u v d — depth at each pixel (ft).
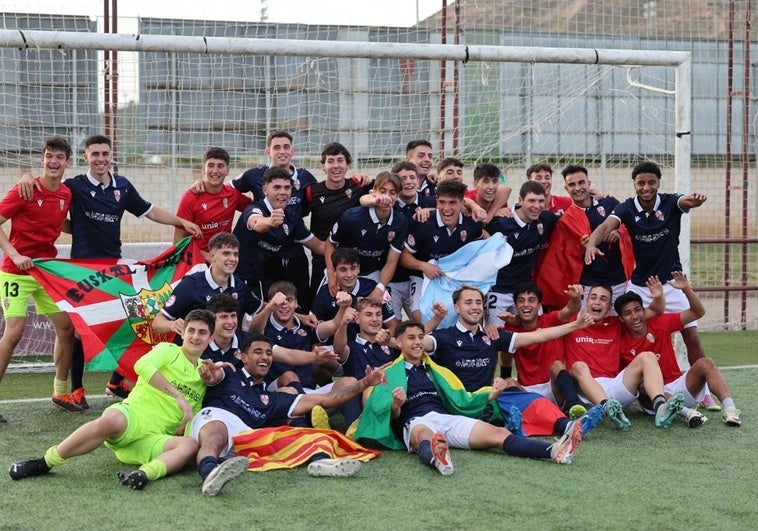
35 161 30.42
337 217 21.50
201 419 15.57
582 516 12.83
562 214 22.66
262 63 33.30
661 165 37.22
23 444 17.07
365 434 16.56
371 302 18.56
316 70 33.76
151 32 31.86
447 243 21.11
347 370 18.78
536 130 36.06
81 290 19.58
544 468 15.42
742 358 27.61
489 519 12.67
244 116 33.06
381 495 13.79
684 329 21.59
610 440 17.48
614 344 20.08
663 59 25.46
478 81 35.78
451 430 16.79
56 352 20.18
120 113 31.12
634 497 13.76
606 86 36.86
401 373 17.17
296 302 19.62
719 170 41.16
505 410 17.93
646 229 21.53
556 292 22.50
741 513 13.03
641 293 22.08
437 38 35.78
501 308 21.83
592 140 36.88
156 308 20.04
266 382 18.12
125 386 21.12
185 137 32.50
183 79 31.89
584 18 37.81
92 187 20.35
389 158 34.22
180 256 20.79
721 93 38.81
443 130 33.68
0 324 26.30
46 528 12.26
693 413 18.61
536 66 36.29
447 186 20.58
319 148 33.91
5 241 19.30
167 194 32.42
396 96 34.17
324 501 13.47
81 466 15.30
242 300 18.79
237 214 31.37
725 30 38.34
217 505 13.25
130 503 13.33
